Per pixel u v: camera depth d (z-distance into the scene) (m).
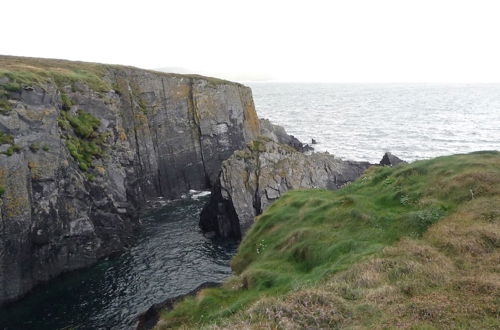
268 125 107.88
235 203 56.78
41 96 46.31
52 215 43.91
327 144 114.81
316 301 15.92
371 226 23.84
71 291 40.94
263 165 61.91
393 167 32.84
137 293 40.28
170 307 26.19
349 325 13.98
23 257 40.44
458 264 17.44
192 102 84.12
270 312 15.74
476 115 172.88
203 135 84.06
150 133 77.25
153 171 76.69
